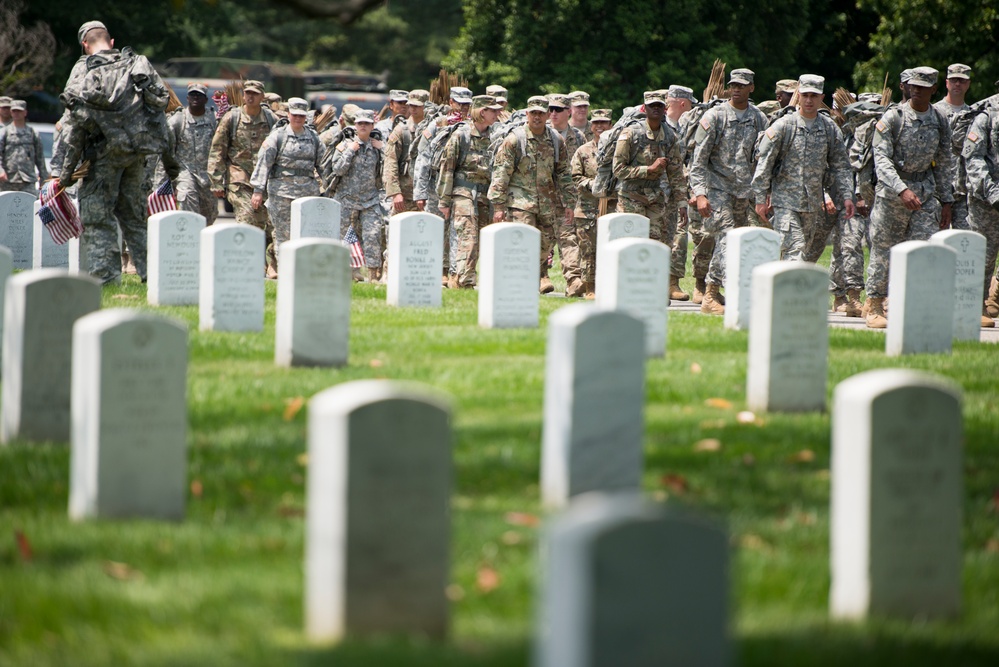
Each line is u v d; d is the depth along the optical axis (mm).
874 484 15797
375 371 30984
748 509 20531
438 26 178125
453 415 26688
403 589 14562
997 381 31984
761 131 47875
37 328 23562
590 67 127500
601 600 11102
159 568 17219
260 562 17453
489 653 14250
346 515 14242
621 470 20844
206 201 59344
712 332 39438
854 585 16031
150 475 19344
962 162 46500
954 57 104688
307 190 57219
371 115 59281
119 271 47562
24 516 19484
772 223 48031
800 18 133125
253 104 57844
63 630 14953
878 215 45000
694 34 128250
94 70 45969
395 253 45594
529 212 52156
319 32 178000
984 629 15867
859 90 112438
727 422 26547
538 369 31609
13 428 23750
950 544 16094
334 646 14164
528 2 129125
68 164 46594
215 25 161000
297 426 25516
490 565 17328
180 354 19406
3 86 122375
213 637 14766
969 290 40250
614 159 49406
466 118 57969
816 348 27812
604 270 34906
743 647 14719
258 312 37562
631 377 20781
